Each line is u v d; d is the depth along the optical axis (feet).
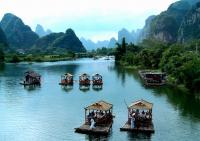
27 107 255.70
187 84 322.14
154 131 181.16
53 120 212.64
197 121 205.98
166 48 569.64
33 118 218.79
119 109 242.58
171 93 315.99
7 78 466.29
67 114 229.04
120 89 351.87
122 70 603.67
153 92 325.42
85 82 391.45
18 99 292.40
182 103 264.11
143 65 612.29
